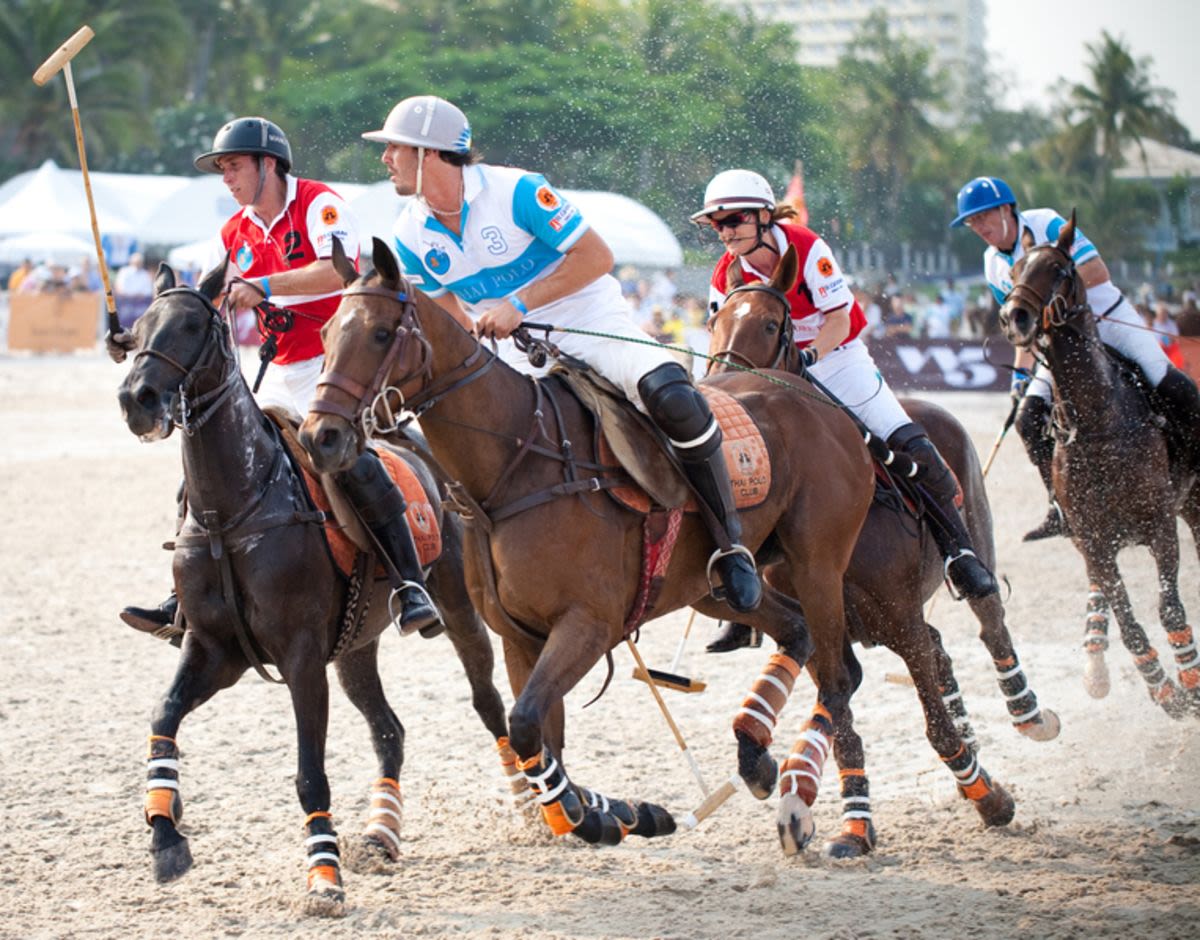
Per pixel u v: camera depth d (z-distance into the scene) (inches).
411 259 358.6
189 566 344.5
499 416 328.2
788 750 464.8
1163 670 503.2
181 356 329.4
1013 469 1107.9
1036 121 3102.9
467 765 461.7
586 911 328.5
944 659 433.7
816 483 381.4
